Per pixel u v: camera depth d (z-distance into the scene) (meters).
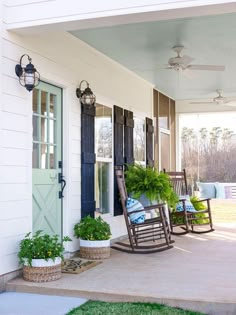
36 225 4.44
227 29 4.83
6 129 3.89
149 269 4.43
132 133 6.93
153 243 6.15
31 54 4.31
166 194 6.26
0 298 3.62
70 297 3.62
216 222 9.11
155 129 8.42
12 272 3.95
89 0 3.72
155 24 4.64
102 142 5.96
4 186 3.84
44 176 4.59
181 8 3.47
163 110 8.98
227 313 3.23
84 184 5.27
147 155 7.64
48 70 4.61
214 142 13.29
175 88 8.31
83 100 5.21
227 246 5.98
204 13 3.58
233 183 12.33
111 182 6.18
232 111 9.84
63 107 4.96
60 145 4.90
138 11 3.58
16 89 4.04
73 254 5.05
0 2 3.89
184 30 4.88
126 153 6.65
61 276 4.09
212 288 3.65
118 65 6.42
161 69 6.69
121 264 4.69
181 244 6.16
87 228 4.98
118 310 3.25
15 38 4.05
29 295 3.70
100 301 3.53
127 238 6.61
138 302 3.45
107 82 6.09
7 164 3.89
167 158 9.29
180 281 3.91
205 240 6.56
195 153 13.37
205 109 9.95
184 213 7.12
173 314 3.17
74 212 5.08
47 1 3.85
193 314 3.21
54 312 3.25
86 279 3.99
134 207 5.66
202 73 6.97
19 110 4.07
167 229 6.03
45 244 3.92
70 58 5.07
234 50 5.70
